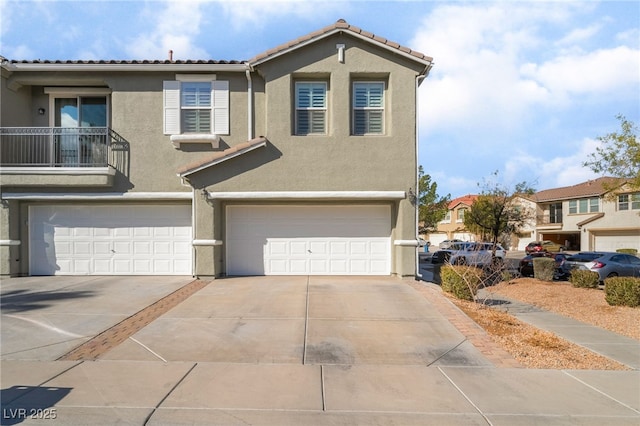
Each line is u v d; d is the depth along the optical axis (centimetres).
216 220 1206
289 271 1258
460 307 920
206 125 1288
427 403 467
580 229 3831
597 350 672
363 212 1266
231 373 547
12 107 1271
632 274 1574
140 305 889
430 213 3183
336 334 706
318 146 1198
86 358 600
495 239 2405
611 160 1669
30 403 461
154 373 546
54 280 1185
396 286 1084
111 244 1279
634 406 465
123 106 1273
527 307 1047
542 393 496
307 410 449
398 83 1205
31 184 1220
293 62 1203
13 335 697
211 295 978
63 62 1234
